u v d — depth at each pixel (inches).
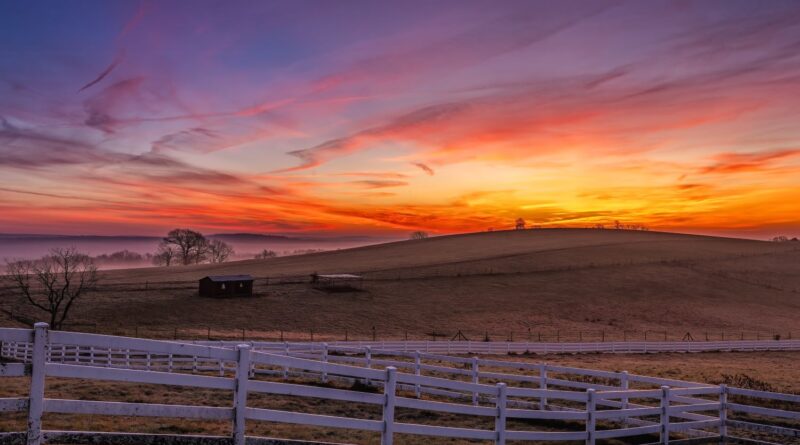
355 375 327.3
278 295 3112.7
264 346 1041.5
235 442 278.4
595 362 1567.4
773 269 4355.3
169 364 1029.8
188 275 4301.2
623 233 6673.2
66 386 653.9
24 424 430.0
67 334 234.7
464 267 4188.0
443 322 2738.7
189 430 468.1
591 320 2945.4
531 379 725.3
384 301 3100.4
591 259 4525.1
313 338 2225.6
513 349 1786.4
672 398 592.7
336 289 3324.3
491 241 6033.5
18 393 582.6
